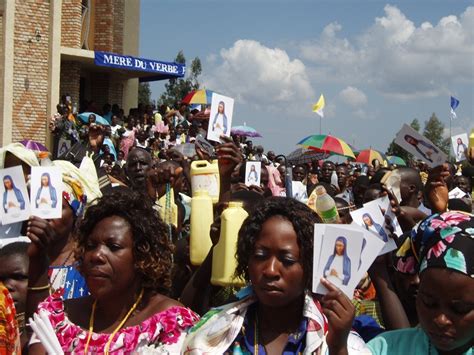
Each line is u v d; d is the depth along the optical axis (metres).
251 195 5.48
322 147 18.44
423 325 3.05
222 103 6.34
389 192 4.59
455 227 3.00
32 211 4.18
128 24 26.39
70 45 22.50
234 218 4.53
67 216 4.50
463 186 9.57
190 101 24.09
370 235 2.89
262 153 20.56
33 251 4.11
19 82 20.94
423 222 3.39
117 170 10.02
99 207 3.56
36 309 4.07
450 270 2.94
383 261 4.30
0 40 20.72
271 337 3.21
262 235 3.14
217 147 5.38
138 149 8.11
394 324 4.08
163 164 6.62
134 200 3.60
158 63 23.75
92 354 3.34
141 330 3.37
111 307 3.51
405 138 5.58
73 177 4.68
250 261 3.18
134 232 3.52
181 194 7.20
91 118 19.86
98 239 3.50
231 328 3.16
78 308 3.60
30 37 21.09
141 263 3.52
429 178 4.93
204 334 3.18
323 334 3.09
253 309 3.28
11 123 20.77
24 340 4.11
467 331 2.95
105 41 24.42
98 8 24.42
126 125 22.42
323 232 2.90
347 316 2.82
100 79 25.33
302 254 3.11
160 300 3.57
